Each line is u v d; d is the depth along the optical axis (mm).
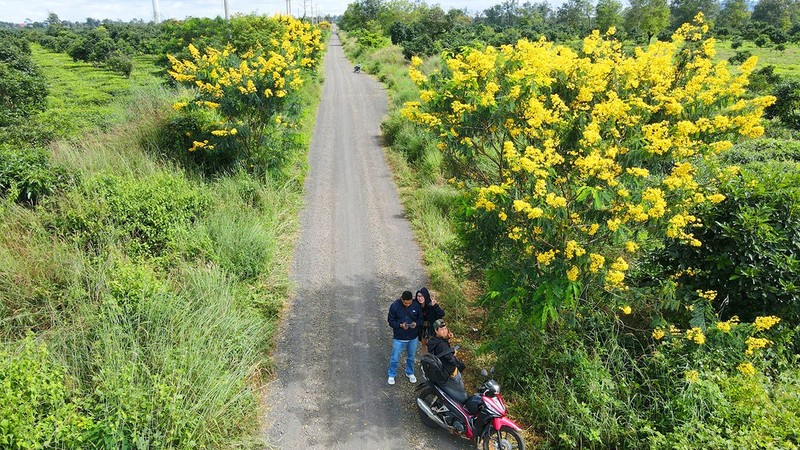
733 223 6168
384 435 5625
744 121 5387
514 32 43938
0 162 8445
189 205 9430
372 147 17141
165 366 5547
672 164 5781
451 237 10047
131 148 11711
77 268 6934
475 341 7121
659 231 5543
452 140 6246
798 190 6305
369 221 11336
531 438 5516
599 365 5812
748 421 5043
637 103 5391
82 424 4566
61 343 5762
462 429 5469
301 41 22109
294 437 5535
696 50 6129
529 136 5859
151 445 4781
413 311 6211
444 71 6254
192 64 12258
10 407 4316
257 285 8258
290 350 6984
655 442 4914
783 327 6223
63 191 8586
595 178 5133
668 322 6516
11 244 7309
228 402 5527
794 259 6035
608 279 5277
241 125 11969
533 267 5562
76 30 67375
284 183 12508
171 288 7223
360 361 6824
